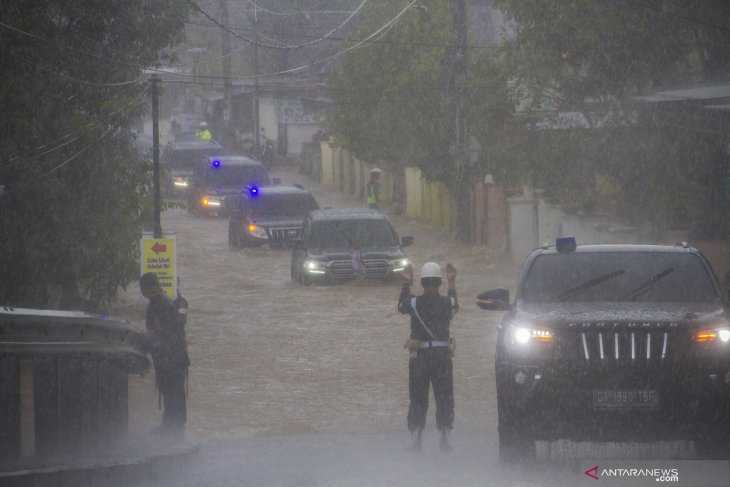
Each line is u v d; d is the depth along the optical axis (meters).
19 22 50.38
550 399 28.83
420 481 27.72
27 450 29.47
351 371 55.25
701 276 33.19
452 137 123.31
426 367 34.50
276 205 116.56
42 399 28.06
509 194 104.38
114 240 57.97
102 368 31.64
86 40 56.34
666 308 31.06
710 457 29.20
